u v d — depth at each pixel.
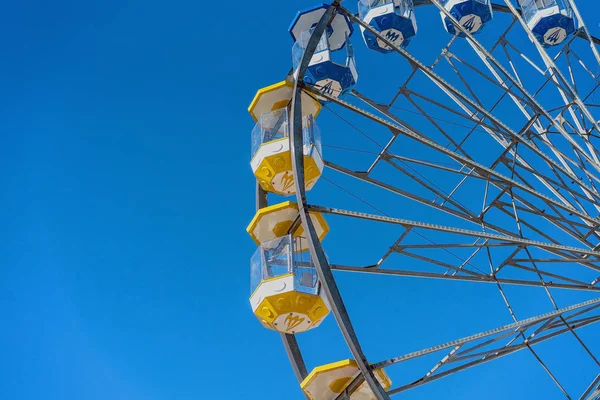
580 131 21.78
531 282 18.02
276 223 19.05
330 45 22.86
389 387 15.78
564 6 23.75
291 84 20.39
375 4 23.45
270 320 17.48
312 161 19.09
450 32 25.27
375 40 24.03
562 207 17.58
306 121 19.92
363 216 15.57
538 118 21.69
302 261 17.89
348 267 16.75
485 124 20.78
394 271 17.17
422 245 18.34
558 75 20.52
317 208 15.47
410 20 23.42
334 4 18.41
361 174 19.66
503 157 20.55
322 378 15.78
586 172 20.06
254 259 18.45
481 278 17.89
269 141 19.66
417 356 13.66
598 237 19.48
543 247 16.50
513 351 16.23
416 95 21.36
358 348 13.57
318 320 17.67
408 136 17.30
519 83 19.66
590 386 16.45
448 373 15.57
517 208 19.94
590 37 22.14
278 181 19.81
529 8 24.22
